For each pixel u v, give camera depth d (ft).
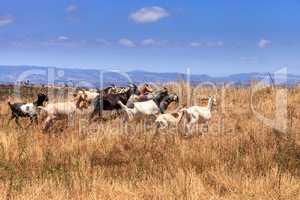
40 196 29.76
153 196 30.78
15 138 44.62
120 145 45.16
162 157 40.88
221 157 40.40
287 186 31.76
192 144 44.32
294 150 41.16
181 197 29.94
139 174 36.32
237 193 31.14
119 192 30.94
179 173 34.24
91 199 29.68
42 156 40.04
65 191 31.17
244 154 41.57
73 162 38.01
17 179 33.63
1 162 37.35
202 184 32.32
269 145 44.16
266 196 30.19
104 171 37.27
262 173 36.17
